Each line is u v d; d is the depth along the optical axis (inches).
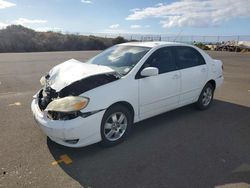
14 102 243.4
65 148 147.4
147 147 150.7
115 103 147.0
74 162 132.6
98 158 137.1
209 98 229.6
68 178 118.3
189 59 204.4
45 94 149.3
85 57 733.3
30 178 117.5
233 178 119.5
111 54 187.6
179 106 197.9
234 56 924.0
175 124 188.9
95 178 118.7
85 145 137.2
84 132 132.7
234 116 209.3
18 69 476.1
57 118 132.0
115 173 122.9
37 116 142.6
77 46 1416.1
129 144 154.6
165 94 179.0
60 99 132.9
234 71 504.4
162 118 201.9
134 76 156.9
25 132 169.0
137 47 183.3
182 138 164.1
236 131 176.9
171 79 181.3
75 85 136.2
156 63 173.6
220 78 237.6
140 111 164.1
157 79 170.2
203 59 218.1
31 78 380.5
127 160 135.3
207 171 125.3
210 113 216.4
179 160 135.7
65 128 127.7
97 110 136.1
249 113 217.9
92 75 141.2
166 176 120.7
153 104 171.6
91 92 135.6
